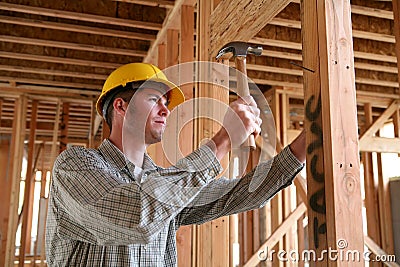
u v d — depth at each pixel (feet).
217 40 7.00
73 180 3.67
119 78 4.47
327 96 3.59
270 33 12.22
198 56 7.81
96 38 13.80
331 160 3.47
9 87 17.34
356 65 14.05
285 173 4.27
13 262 16.37
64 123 18.45
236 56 4.20
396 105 17.39
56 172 3.85
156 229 3.34
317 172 3.66
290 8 11.23
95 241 3.87
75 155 3.95
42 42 13.41
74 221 3.93
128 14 11.98
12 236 16.53
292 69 14.61
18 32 13.35
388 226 17.75
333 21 3.73
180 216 4.79
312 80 3.84
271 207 16.51
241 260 17.83
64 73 15.76
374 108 18.85
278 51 13.30
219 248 6.59
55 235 4.06
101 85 17.29
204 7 7.82
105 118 4.71
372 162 18.39
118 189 3.41
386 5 10.65
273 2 5.07
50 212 4.13
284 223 15.51
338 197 3.41
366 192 18.24
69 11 11.62
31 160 17.87
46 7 11.53
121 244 3.52
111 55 15.01
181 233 8.74
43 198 24.67
